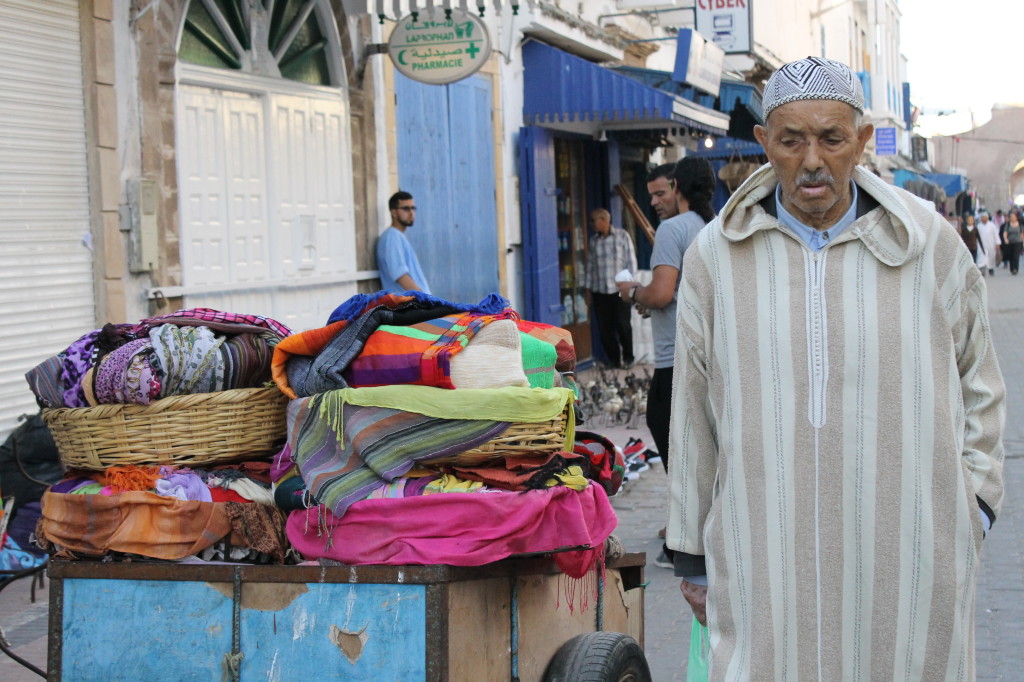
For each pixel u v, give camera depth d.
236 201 9.30
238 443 3.57
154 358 3.50
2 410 7.26
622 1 16.84
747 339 2.70
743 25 17.25
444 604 3.12
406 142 11.55
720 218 2.78
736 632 2.70
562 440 3.41
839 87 2.60
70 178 7.79
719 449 2.78
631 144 17.83
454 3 10.66
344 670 3.18
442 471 3.37
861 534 2.61
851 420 2.61
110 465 3.52
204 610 3.29
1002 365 15.62
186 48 8.83
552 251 14.43
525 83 14.03
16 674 5.12
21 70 7.39
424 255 11.85
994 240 38.16
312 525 3.35
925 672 2.62
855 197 2.72
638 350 15.70
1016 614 5.80
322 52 10.49
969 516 2.63
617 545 4.02
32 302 7.50
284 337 3.84
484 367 3.34
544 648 3.59
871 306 2.63
